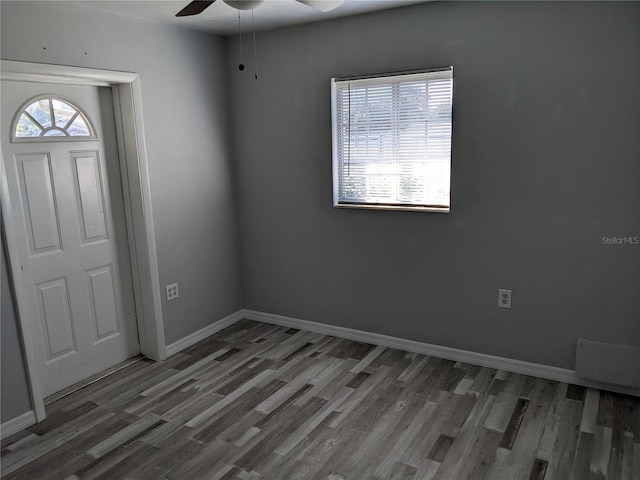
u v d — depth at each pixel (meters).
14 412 2.81
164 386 3.28
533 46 2.91
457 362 3.50
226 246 4.24
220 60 4.00
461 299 3.43
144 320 3.68
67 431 2.80
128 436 2.74
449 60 3.17
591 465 2.38
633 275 2.87
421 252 3.52
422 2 3.16
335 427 2.76
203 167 3.94
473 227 3.29
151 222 3.53
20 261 2.93
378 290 3.76
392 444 2.59
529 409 2.87
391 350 3.74
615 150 2.79
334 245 3.88
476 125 3.15
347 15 3.45
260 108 3.99
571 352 3.11
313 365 3.53
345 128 3.66
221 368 3.53
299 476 2.38
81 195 3.27
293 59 3.75
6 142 2.83
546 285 3.12
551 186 3.00
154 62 3.46
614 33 2.70
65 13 2.90
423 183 3.44
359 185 3.69
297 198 3.97
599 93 2.78
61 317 3.21
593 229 2.93
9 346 2.77
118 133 3.42
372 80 3.47
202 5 2.25
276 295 4.29
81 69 3.00
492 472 2.35
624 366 2.93
